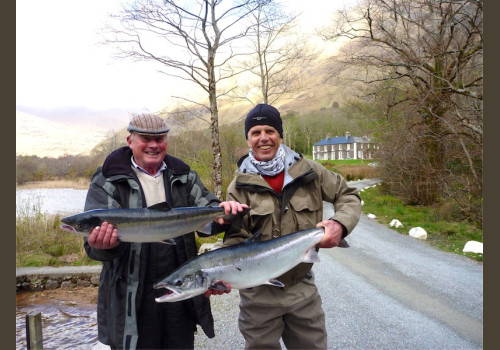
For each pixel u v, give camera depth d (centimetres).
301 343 293
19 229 1069
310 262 289
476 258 884
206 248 852
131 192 273
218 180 1185
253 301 292
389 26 1648
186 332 284
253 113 302
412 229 1194
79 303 688
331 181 310
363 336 479
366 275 763
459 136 1250
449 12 1286
